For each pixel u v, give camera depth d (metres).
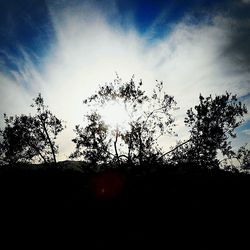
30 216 25.69
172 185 28.72
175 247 18.02
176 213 23.55
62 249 19.28
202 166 28.34
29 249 19.31
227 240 18.30
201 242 18.36
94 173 31.48
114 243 19.67
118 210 25.66
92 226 23.19
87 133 32.44
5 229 22.98
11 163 37.62
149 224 22.31
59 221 24.53
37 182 33.78
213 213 22.86
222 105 27.86
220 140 27.92
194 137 28.80
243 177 29.61
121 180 29.77
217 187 27.83
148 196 27.16
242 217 21.62
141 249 18.33
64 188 32.03
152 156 29.97
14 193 30.94
